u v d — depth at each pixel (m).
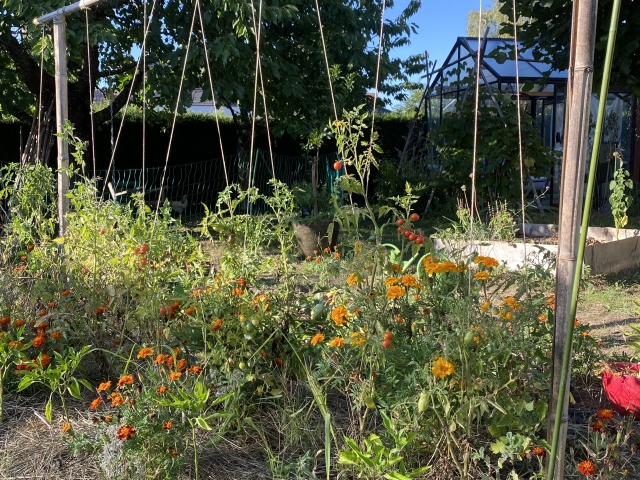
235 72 8.52
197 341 2.87
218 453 2.52
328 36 9.95
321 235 6.94
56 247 3.80
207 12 7.73
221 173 13.41
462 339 2.13
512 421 2.17
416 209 11.12
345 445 2.39
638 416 2.57
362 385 2.27
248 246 3.34
